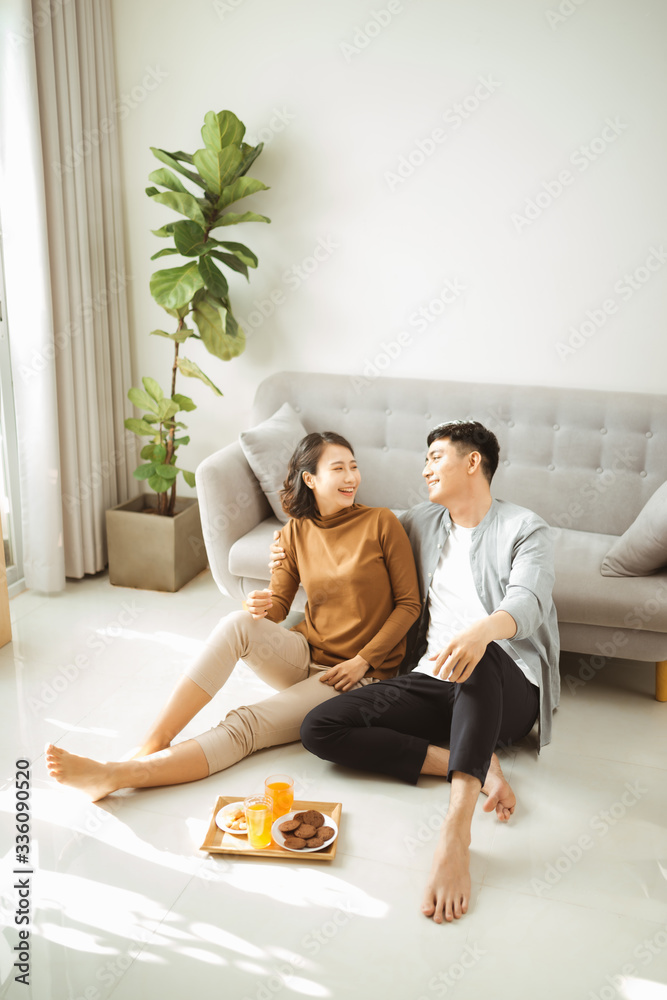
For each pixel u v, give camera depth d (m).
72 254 3.18
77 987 1.54
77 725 2.43
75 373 3.29
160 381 3.71
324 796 2.11
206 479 2.88
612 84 2.95
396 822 2.02
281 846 1.90
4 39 2.84
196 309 3.32
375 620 2.36
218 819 1.99
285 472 3.04
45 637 2.98
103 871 1.85
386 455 3.24
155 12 3.33
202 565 3.60
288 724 2.26
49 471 3.20
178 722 2.21
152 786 2.14
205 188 3.26
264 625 2.31
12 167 2.95
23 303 3.06
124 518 3.33
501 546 2.24
